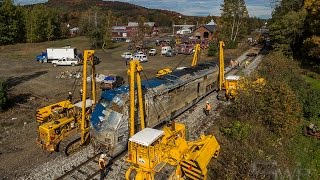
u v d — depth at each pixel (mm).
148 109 20375
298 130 23484
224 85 30969
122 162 17672
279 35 55438
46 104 30094
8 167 17391
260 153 17016
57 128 19203
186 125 23312
